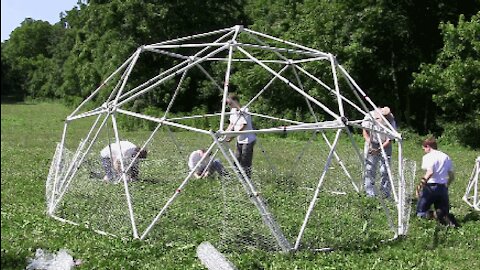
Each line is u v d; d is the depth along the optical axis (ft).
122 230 27.78
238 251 24.68
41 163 52.70
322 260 23.44
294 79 95.81
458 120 89.51
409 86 86.53
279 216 31.35
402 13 93.86
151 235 26.81
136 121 101.50
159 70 126.93
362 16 90.33
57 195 33.45
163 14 124.26
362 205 34.96
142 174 44.68
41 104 214.48
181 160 50.88
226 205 32.89
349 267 22.76
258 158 58.54
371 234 28.37
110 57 131.75
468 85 79.56
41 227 27.58
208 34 35.04
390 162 36.96
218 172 42.55
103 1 140.05
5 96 262.88
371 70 98.84
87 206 32.81
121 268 21.54
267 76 96.37
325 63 88.33
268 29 104.37
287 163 54.54
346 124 27.17
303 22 96.37
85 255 22.99
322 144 77.15
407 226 29.14
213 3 132.36
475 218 32.91
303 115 97.19
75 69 172.55
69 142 75.36
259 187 38.83
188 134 90.12
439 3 95.71
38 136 83.97
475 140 84.43
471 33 77.82
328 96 92.07
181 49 126.72
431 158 31.12
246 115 40.32
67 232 26.84
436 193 30.94
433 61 93.76
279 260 23.32
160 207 33.12
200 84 123.65
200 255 23.02
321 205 34.99
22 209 31.89
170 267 21.91
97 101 131.85
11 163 51.85
